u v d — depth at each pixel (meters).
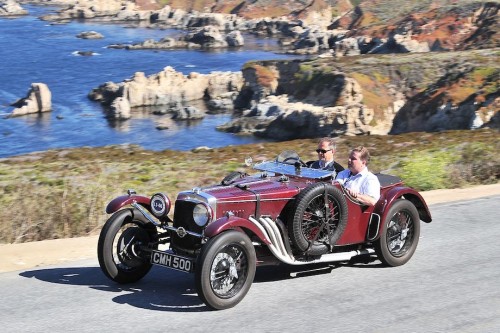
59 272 8.78
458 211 12.52
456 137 25.30
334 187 8.05
